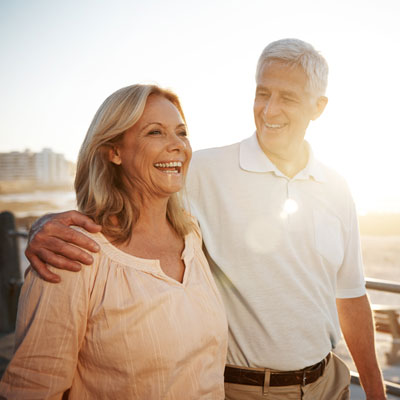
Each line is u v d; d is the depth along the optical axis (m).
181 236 1.60
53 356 1.24
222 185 1.81
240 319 1.74
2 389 1.25
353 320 1.98
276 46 1.78
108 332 1.26
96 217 1.38
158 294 1.32
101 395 1.30
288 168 1.85
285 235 1.76
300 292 1.74
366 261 19.88
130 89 1.43
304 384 1.72
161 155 1.42
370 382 1.97
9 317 4.46
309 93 1.76
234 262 1.74
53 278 1.24
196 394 1.34
